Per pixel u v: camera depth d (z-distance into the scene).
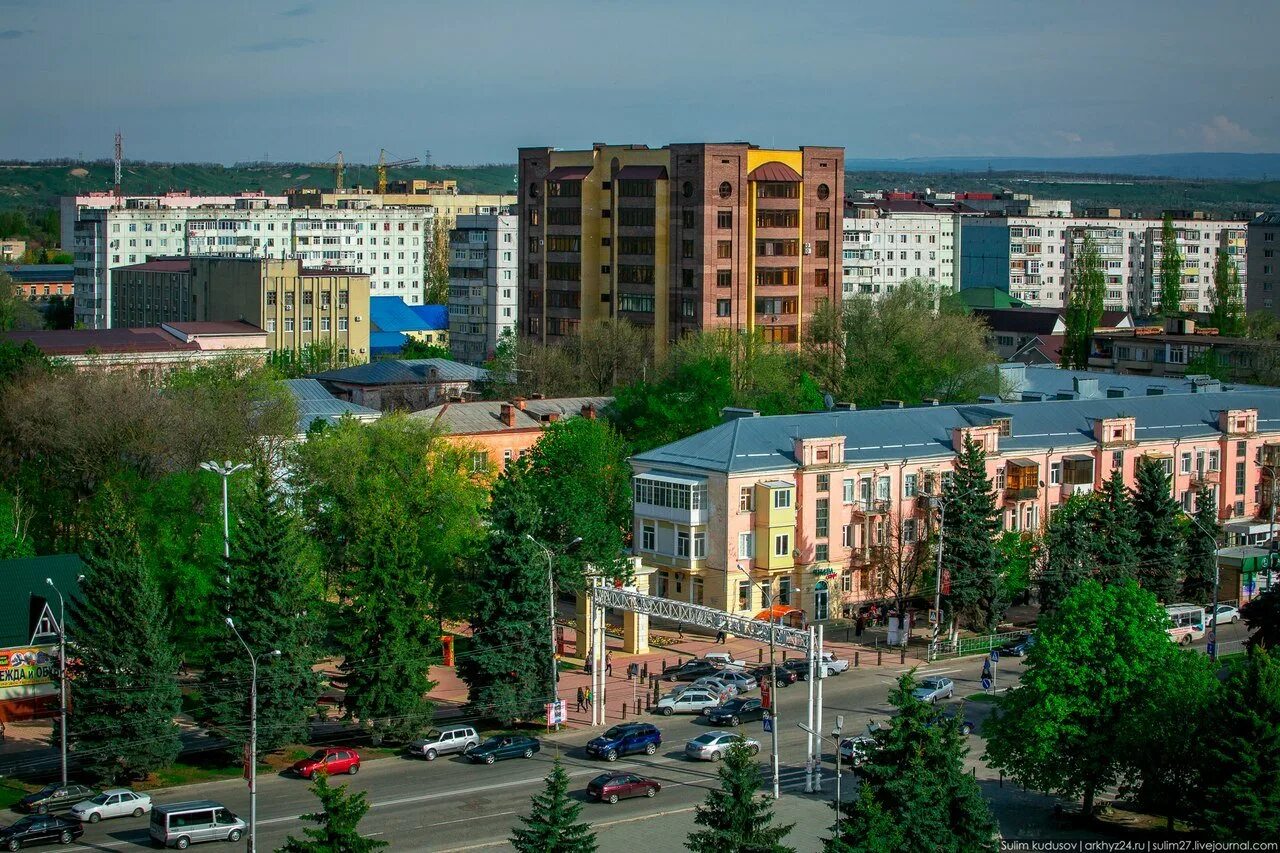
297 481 139.62
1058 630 95.31
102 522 104.00
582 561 132.75
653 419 168.38
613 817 95.62
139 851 89.94
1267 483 171.50
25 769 104.62
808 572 143.12
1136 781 101.81
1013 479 154.88
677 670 127.56
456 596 132.00
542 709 115.31
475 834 92.38
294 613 105.19
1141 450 163.12
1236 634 143.50
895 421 154.25
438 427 146.75
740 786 75.31
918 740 80.75
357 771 104.62
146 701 100.44
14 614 115.88
